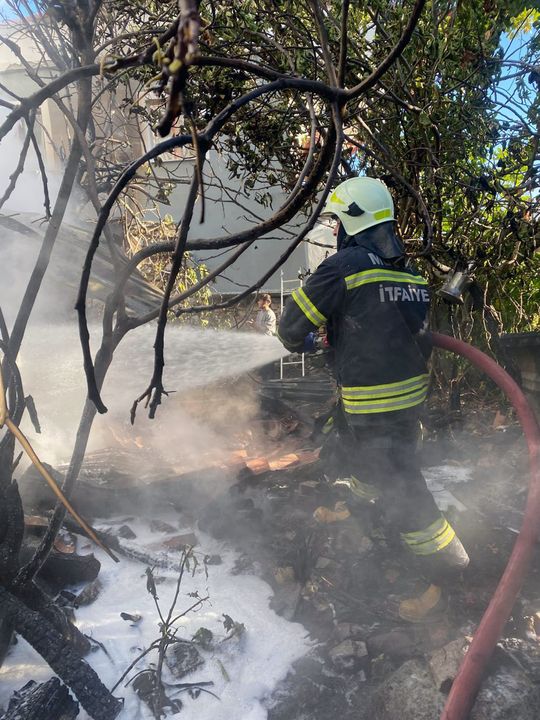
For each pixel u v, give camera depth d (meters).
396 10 3.68
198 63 1.36
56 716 1.82
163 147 1.31
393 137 4.43
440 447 4.68
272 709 2.06
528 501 2.26
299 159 4.45
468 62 3.90
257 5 3.43
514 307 6.42
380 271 2.38
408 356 2.36
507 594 2.01
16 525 2.00
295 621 2.49
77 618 2.46
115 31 4.14
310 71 3.56
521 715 1.85
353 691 2.14
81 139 1.98
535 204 4.67
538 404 4.34
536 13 4.08
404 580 2.74
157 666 2.18
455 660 2.00
